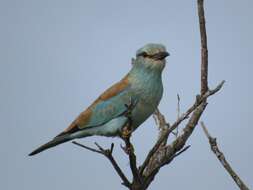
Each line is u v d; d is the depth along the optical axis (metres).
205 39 8.85
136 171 8.41
